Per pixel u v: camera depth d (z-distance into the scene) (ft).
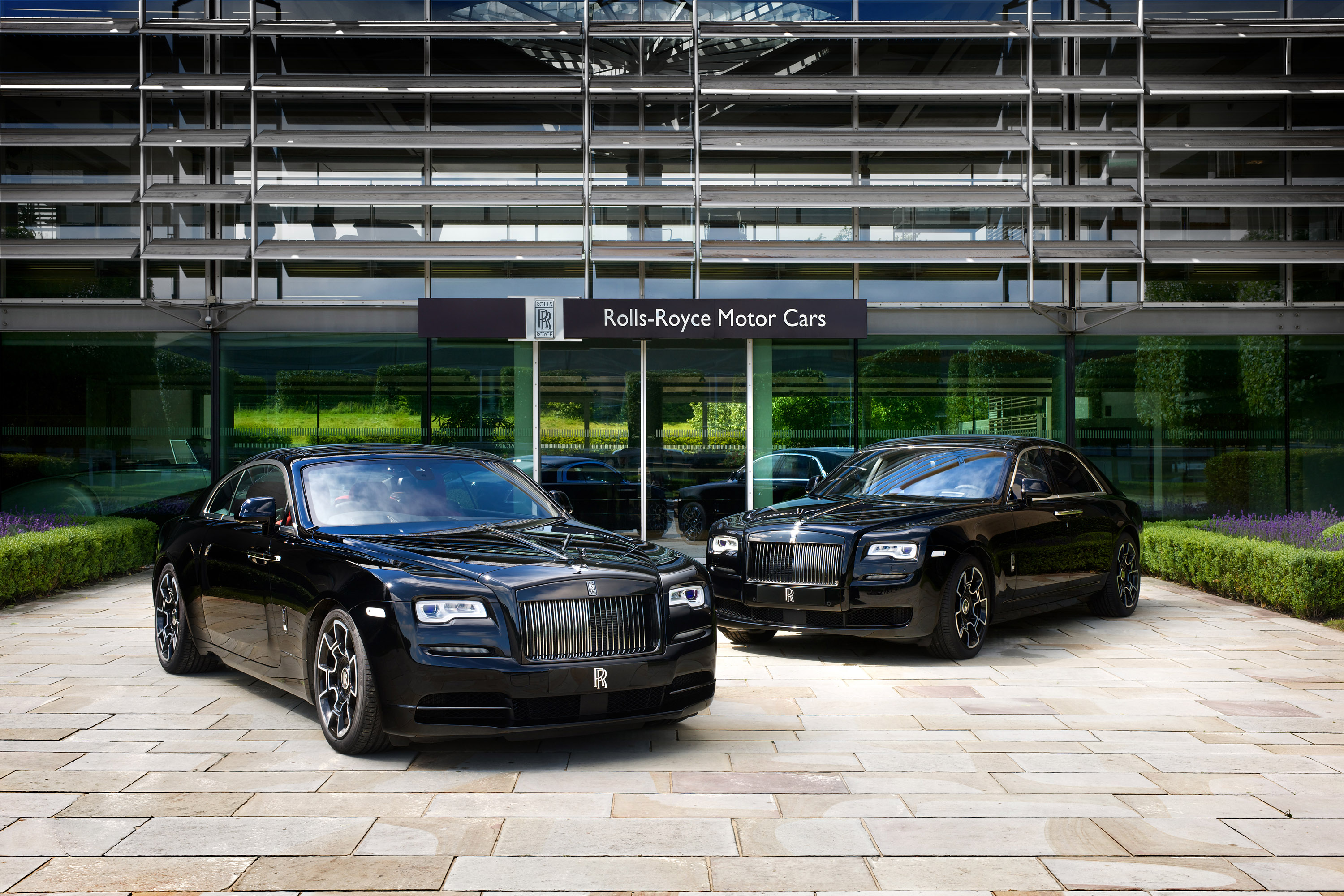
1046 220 42.06
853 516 24.58
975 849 12.24
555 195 39.99
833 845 12.33
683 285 41.96
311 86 39.68
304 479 19.29
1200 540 34.14
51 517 37.70
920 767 15.57
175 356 41.47
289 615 17.47
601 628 15.65
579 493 41.27
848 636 24.31
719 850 12.17
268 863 11.71
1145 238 42.19
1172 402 42.11
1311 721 18.40
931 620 23.11
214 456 41.27
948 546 23.45
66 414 41.45
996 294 41.81
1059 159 42.06
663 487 41.32
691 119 42.04
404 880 11.24
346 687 15.88
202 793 14.19
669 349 41.45
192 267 41.55
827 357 41.63
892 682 21.71
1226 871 11.57
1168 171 42.19
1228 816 13.41
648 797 14.12
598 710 15.53
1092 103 42.16
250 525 19.52
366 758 15.92
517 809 13.61
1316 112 42.06
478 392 41.32
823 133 40.68
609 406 41.29
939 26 40.24
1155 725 18.10
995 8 42.16
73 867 11.56
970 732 17.63
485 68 42.06
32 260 41.01
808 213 41.63
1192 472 42.06
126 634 26.45
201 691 20.48
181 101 42.01
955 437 29.63
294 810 13.50
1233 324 42.06
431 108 41.75
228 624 19.69
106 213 41.45
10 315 41.04
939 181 41.98
